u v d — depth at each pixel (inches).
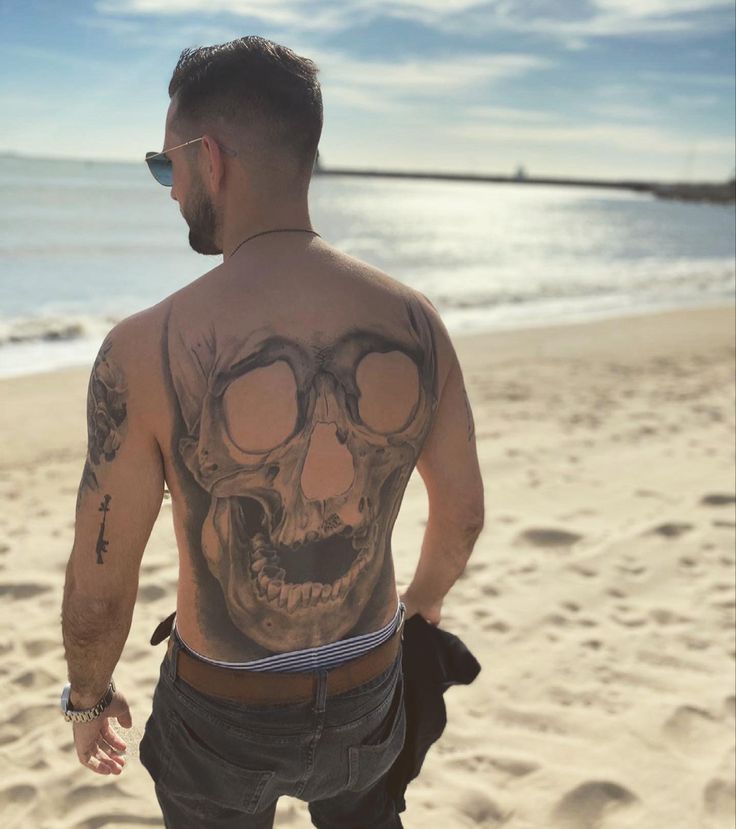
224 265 45.9
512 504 192.4
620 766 102.7
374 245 1327.5
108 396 44.4
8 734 108.1
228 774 49.3
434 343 50.1
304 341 44.9
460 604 144.8
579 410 288.7
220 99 44.9
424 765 102.9
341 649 49.2
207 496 44.9
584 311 615.5
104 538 45.5
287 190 46.6
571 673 124.0
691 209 4303.6
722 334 483.5
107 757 54.9
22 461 229.1
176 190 48.5
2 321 464.8
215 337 43.8
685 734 109.3
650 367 378.9
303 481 45.5
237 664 47.7
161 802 53.9
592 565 159.6
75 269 797.2
